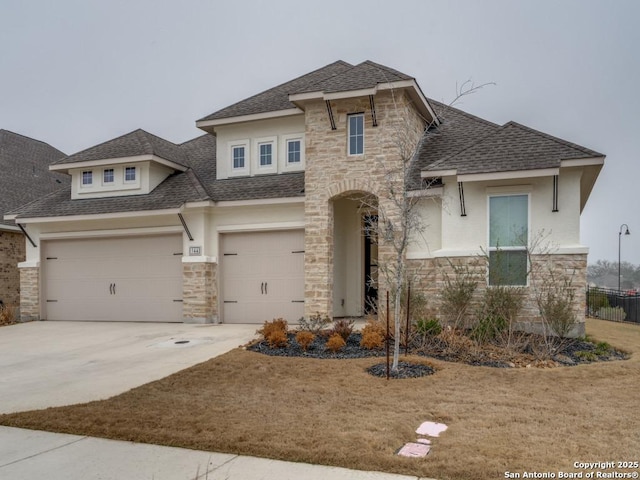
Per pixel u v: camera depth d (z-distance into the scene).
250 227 14.76
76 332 14.10
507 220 11.88
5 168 22.30
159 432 5.63
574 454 4.76
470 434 5.35
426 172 11.98
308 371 8.35
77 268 16.89
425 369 8.41
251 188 15.07
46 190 22.95
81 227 16.62
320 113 13.52
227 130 16.36
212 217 15.23
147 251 16.02
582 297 11.12
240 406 6.57
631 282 64.12
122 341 12.33
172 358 9.95
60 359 10.41
